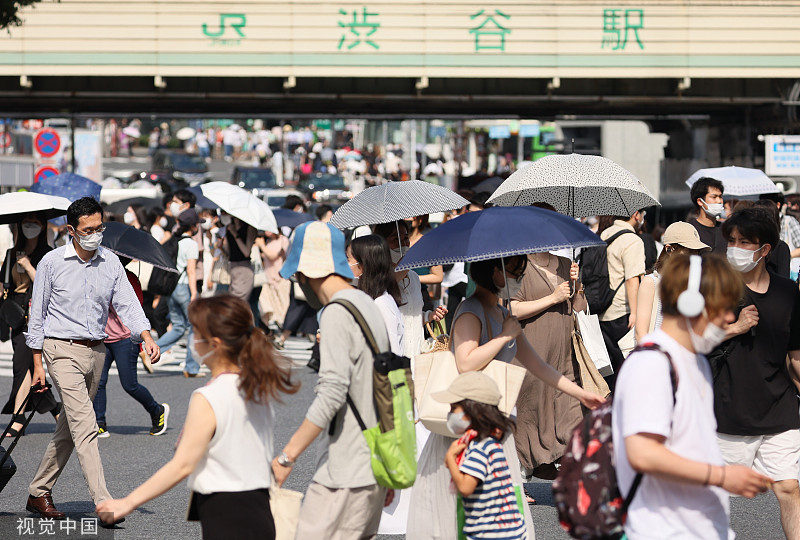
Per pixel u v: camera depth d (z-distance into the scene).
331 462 12.28
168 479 10.91
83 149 103.25
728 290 9.55
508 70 58.41
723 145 70.69
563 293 18.23
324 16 57.84
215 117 67.06
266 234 43.19
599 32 58.44
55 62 57.34
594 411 9.94
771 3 58.72
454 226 14.65
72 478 22.03
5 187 62.31
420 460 14.69
